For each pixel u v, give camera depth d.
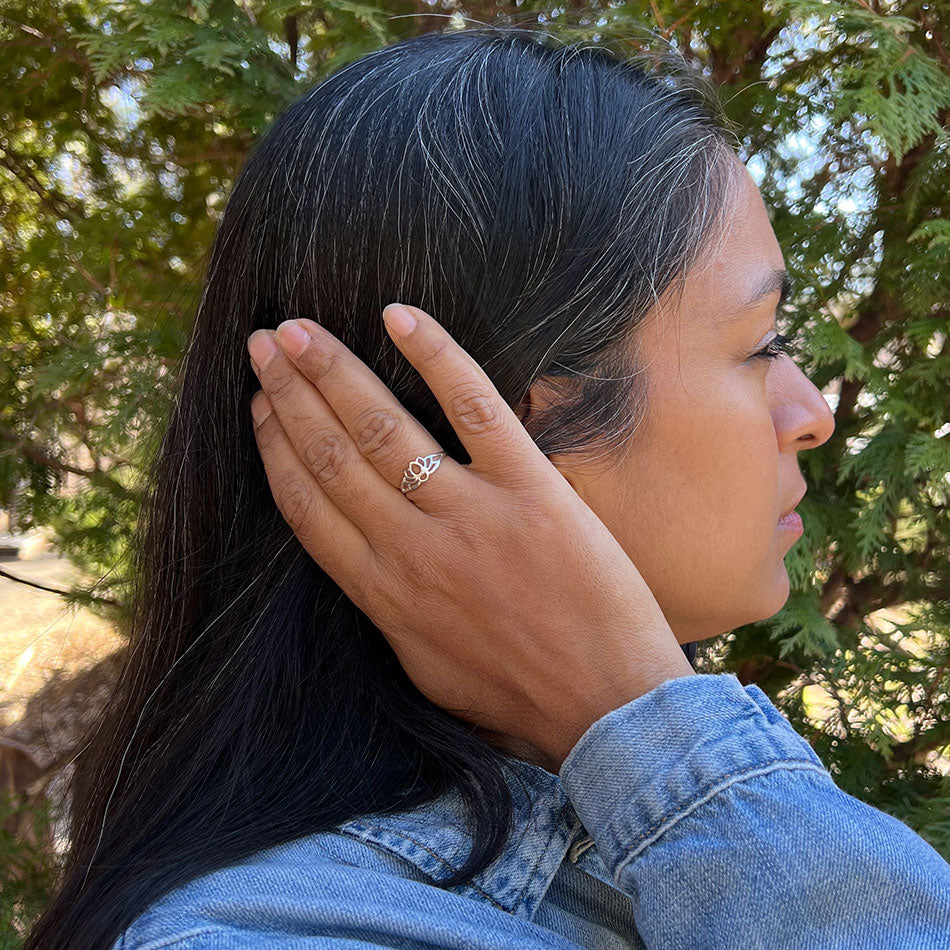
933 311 1.49
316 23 1.69
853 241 1.50
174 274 1.76
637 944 0.57
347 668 0.63
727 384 0.61
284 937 0.47
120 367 1.64
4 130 1.84
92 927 0.52
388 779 0.60
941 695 1.54
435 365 0.54
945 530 1.53
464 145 0.58
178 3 1.43
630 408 0.60
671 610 0.65
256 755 0.61
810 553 1.39
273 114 1.47
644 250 0.59
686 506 0.61
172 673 0.70
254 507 0.68
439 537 0.55
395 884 0.51
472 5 1.57
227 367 0.67
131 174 1.86
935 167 1.38
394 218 0.57
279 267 0.62
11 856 1.64
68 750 1.64
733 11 1.43
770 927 0.46
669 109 0.63
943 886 0.47
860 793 1.46
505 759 0.59
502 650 0.55
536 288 0.57
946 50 1.38
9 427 1.86
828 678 1.52
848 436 1.53
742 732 0.51
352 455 0.56
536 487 0.54
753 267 0.62
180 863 0.53
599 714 0.54
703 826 0.49
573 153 0.58
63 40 1.67
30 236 1.94
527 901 0.55
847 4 1.30
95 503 1.81
